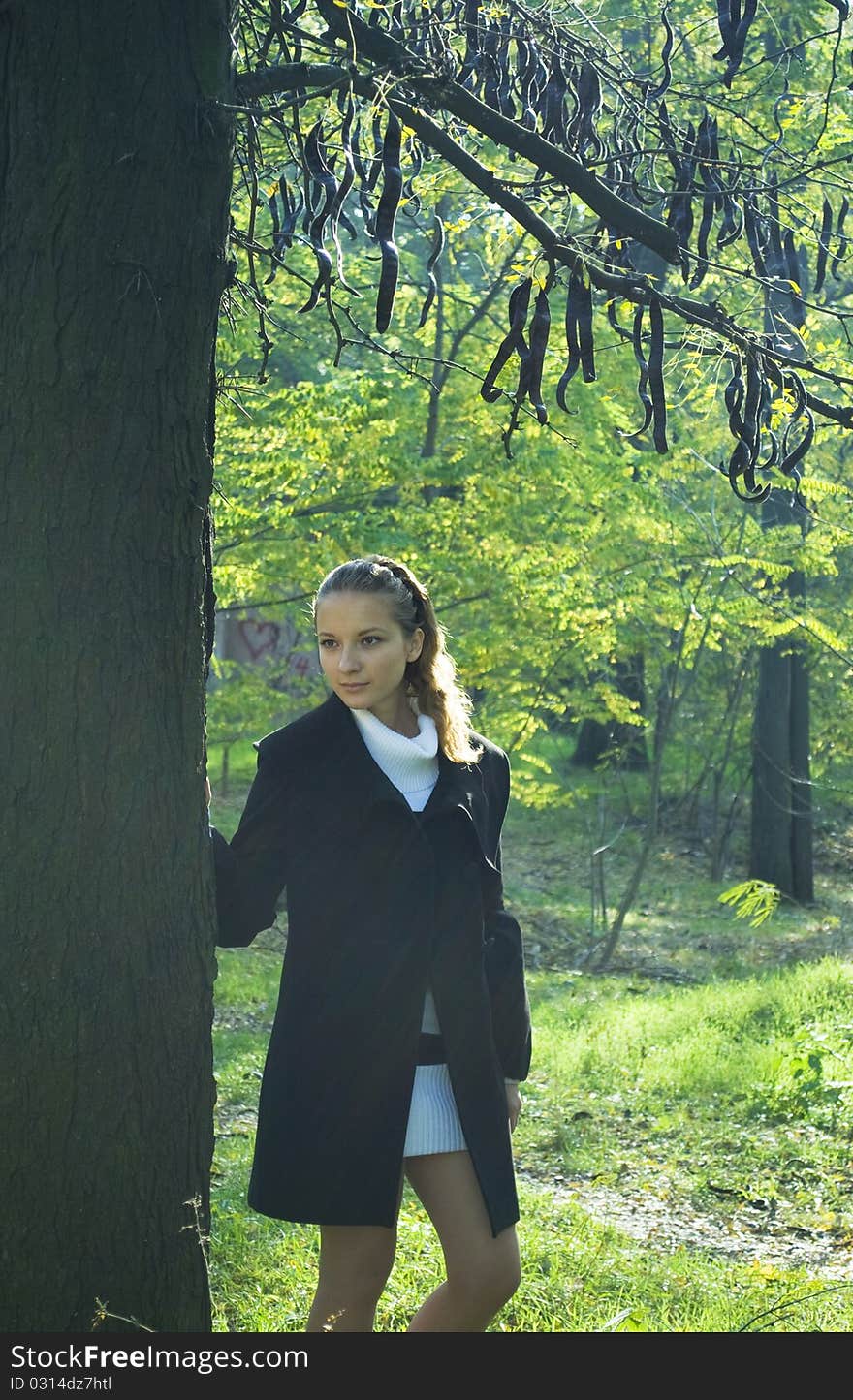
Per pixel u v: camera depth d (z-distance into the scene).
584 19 3.57
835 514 11.38
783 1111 6.77
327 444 9.10
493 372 2.85
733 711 17.41
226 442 8.91
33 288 2.22
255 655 18.61
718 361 3.24
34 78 2.23
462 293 11.20
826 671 16.61
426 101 2.97
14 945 2.25
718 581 12.11
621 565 11.56
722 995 9.86
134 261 2.27
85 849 2.27
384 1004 2.57
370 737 2.69
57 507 2.23
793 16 8.72
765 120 7.14
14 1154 2.26
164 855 2.35
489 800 2.86
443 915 2.63
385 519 9.85
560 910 15.45
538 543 10.30
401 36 3.21
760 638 13.78
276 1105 2.61
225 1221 4.38
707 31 8.05
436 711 2.80
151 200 2.29
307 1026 2.60
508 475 9.71
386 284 2.56
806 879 17.09
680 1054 7.89
